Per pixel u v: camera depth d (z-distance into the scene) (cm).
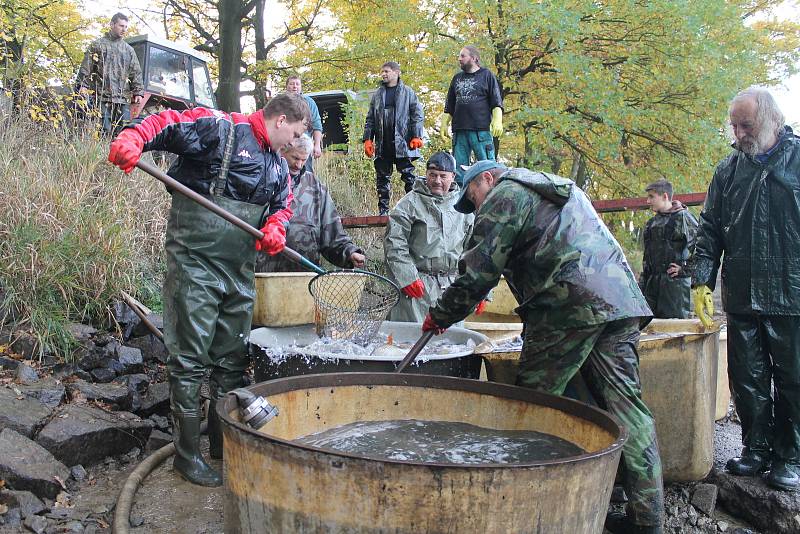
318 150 687
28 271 427
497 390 281
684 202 620
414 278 435
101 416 364
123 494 305
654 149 1499
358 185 897
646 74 1409
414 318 448
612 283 284
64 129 605
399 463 175
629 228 1573
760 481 349
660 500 288
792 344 341
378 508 178
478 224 287
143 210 563
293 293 414
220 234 326
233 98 1479
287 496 188
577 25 1232
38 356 406
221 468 357
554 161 1752
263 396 250
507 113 1421
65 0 1105
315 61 1736
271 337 401
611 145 1402
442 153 450
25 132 583
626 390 291
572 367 289
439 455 245
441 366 323
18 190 470
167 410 415
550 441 261
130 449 364
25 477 296
